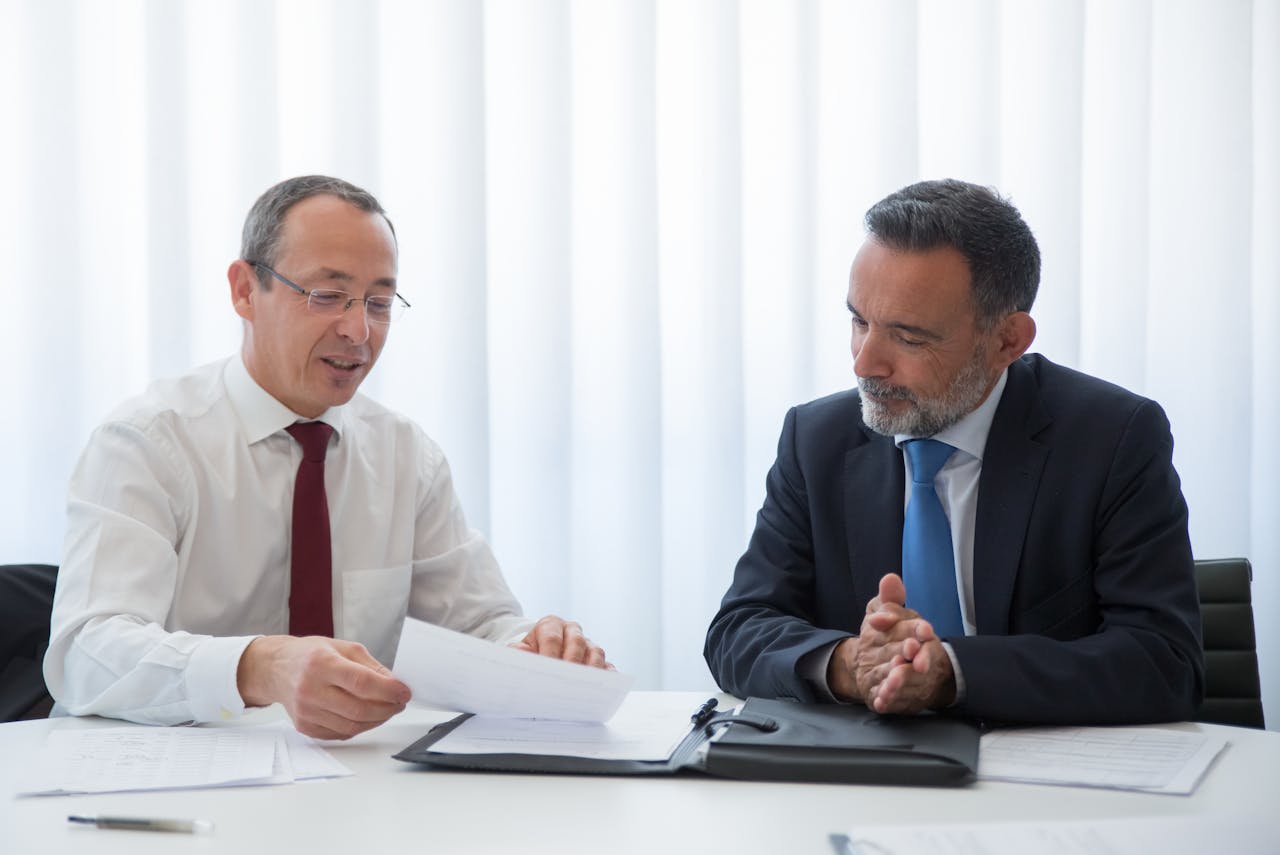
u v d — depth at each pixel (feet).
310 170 8.39
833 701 4.73
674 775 3.91
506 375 8.65
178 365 8.10
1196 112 9.35
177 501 5.70
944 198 5.25
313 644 4.40
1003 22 9.14
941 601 5.45
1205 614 6.03
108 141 8.23
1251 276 9.29
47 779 3.82
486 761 3.97
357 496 6.19
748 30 8.82
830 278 8.91
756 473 8.91
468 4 8.36
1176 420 9.36
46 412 8.11
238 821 3.45
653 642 8.66
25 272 8.13
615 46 8.64
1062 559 5.36
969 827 3.27
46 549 8.13
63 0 8.08
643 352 8.63
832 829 3.39
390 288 5.87
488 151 8.59
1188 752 4.14
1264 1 9.43
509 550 8.65
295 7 8.36
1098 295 9.28
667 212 8.81
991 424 5.54
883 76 8.82
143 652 4.72
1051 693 4.45
